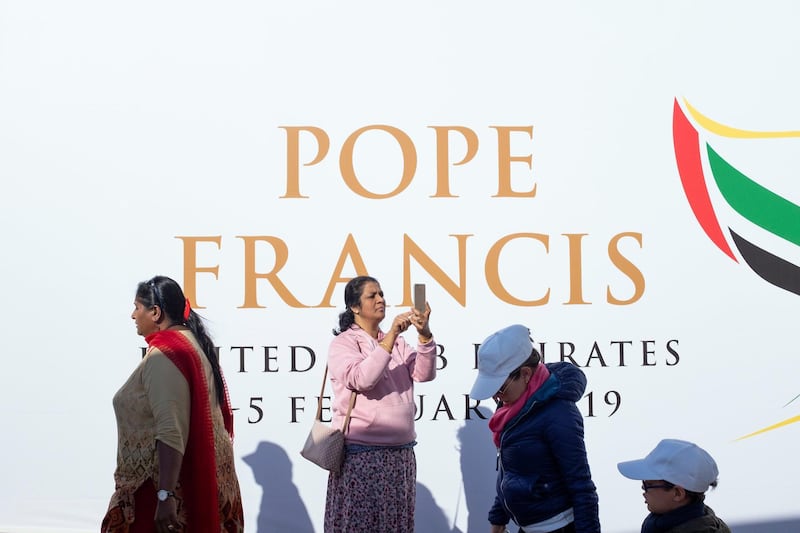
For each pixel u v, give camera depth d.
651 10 5.00
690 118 5.00
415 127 4.89
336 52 4.87
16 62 4.74
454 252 4.90
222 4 4.82
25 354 4.72
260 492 4.82
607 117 4.97
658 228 4.98
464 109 4.91
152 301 3.67
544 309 4.92
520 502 3.12
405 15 4.89
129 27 4.79
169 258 4.78
